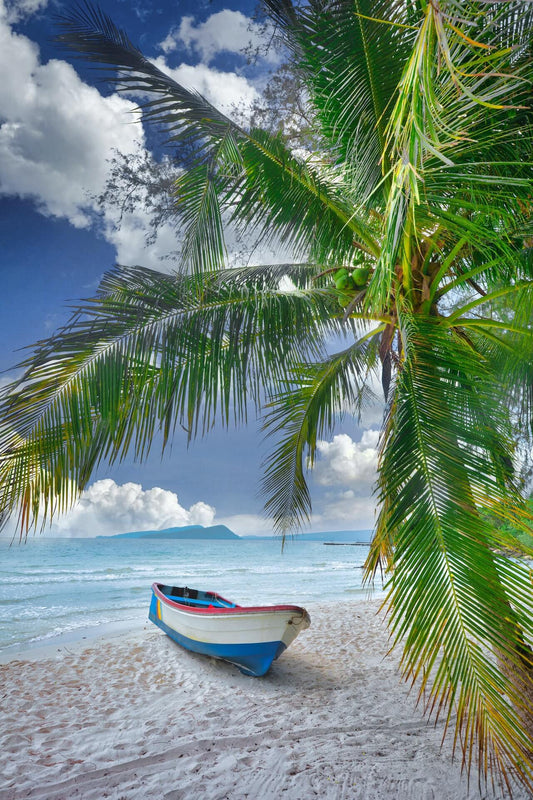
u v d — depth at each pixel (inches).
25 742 195.3
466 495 108.4
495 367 190.4
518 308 160.1
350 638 386.9
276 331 170.9
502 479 119.6
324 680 277.9
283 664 312.0
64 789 158.6
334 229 181.3
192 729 207.3
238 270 212.8
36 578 1081.4
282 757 178.9
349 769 167.9
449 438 116.4
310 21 135.1
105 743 194.1
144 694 258.7
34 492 128.4
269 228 177.6
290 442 236.5
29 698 252.8
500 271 171.2
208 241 150.5
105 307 147.3
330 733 200.5
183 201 158.7
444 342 133.5
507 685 93.7
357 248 186.4
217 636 291.6
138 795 154.3
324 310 179.5
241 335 164.6
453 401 123.0
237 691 261.1
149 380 155.3
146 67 152.0
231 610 280.7
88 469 137.4
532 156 124.9
